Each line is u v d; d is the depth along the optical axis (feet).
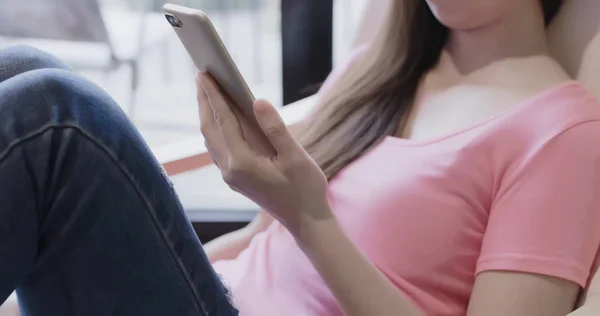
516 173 2.86
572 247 2.71
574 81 3.09
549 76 3.15
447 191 3.02
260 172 2.57
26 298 2.65
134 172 2.50
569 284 2.72
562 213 2.73
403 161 3.18
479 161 2.99
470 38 3.34
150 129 8.11
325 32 5.40
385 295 2.70
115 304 2.59
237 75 2.37
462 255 2.99
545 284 2.70
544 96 2.99
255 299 3.24
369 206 3.13
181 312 2.67
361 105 3.52
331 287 2.73
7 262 2.36
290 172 2.56
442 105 3.36
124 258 2.54
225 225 5.82
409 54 3.53
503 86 3.21
